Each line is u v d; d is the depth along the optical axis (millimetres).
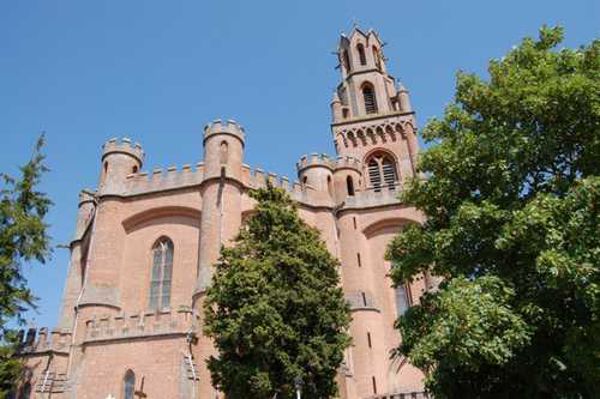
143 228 37844
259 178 40531
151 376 27531
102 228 36719
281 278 22859
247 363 21297
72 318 40031
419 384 35875
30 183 33938
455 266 15703
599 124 14039
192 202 37562
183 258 36094
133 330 29141
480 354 13570
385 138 54188
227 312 23328
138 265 36406
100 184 39406
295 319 22109
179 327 28781
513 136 15242
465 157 16281
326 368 21547
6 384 29531
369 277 40531
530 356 14242
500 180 15469
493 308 12867
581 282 12117
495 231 14859
